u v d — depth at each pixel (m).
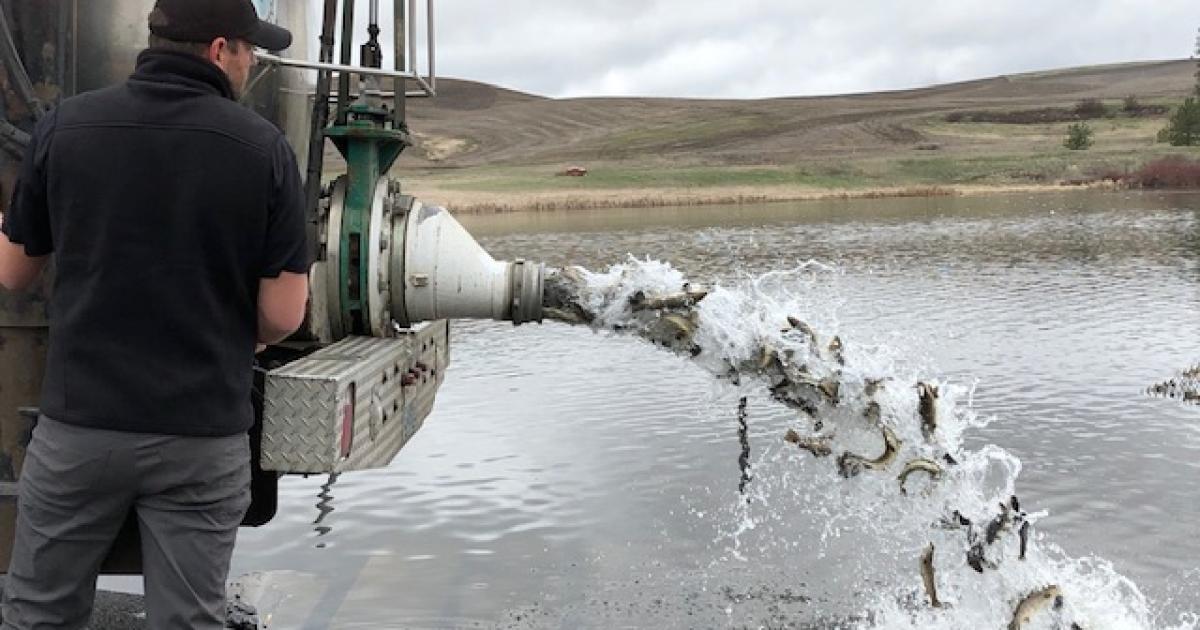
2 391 3.31
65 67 3.32
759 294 4.50
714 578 5.01
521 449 7.30
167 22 2.52
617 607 4.72
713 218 36.97
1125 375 9.22
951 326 12.11
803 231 29.38
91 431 2.48
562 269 4.04
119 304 2.47
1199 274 16.56
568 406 8.62
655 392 9.02
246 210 2.52
